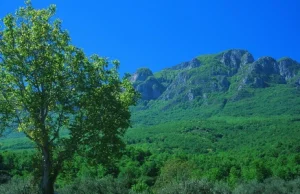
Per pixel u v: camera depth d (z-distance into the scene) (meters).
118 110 21.56
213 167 97.25
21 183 23.66
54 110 21.20
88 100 20.97
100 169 47.72
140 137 198.62
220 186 24.78
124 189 30.92
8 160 60.88
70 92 20.88
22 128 21.16
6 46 20.62
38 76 20.48
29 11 21.59
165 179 63.00
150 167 83.44
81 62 21.55
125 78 23.42
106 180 31.28
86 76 21.70
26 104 20.38
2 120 20.53
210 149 175.88
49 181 21.14
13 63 20.17
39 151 22.12
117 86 22.52
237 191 32.94
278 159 105.56
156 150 158.38
